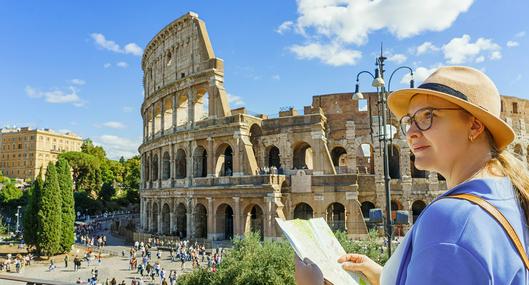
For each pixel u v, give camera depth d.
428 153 4.09
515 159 3.98
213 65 84.69
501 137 3.95
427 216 3.45
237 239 39.00
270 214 73.00
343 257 5.39
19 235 121.62
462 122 3.92
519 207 3.56
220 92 83.75
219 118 82.44
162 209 94.62
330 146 86.06
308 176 76.81
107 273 68.88
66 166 88.31
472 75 4.06
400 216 35.12
